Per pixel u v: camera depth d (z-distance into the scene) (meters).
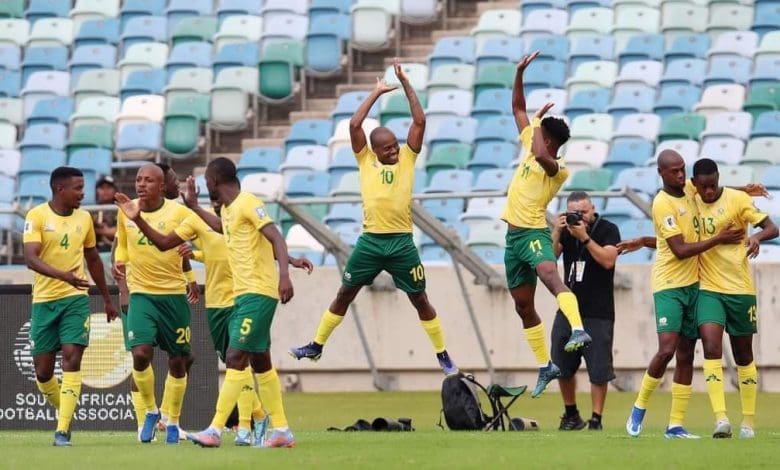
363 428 45.62
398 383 66.94
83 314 39.69
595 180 73.00
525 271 41.41
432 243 69.31
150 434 40.81
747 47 84.25
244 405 38.31
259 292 35.34
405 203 41.78
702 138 75.94
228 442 40.06
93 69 91.88
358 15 89.94
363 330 66.88
